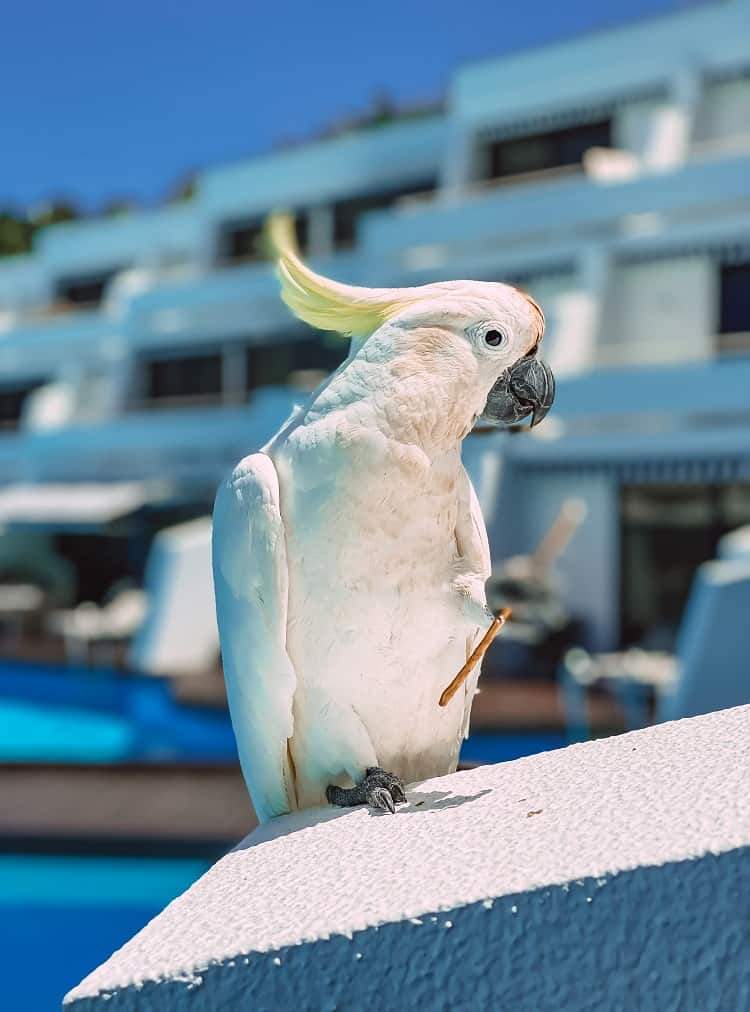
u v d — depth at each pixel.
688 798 1.63
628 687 11.43
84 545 23.05
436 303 2.32
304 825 2.30
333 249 21.81
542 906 1.43
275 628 2.38
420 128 20.45
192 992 1.54
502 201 16.92
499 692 12.23
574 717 10.74
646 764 1.90
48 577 22.70
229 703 2.62
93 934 5.73
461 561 2.48
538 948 1.43
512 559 14.59
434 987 1.46
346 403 2.31
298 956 1.51
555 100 18.23
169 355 22.42
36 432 22.77
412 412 2.28
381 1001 1.48
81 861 6.40
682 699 9.48
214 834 6.41
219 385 22.05
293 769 2.59
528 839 1.66
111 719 14.24
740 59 16.39
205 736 12.23
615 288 15.80
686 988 1.38
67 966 5.41
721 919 1.37
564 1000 1.42
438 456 2.34
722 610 9.37
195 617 14.23
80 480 22.23
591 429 15.00
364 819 2.15
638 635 14.05
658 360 15.34
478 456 14.41
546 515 14.62
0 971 5.36
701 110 16.72
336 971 1.50
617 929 1.41
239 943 1.56
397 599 2.36
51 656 16.12
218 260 23.33
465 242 17.28
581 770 2.01
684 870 1.39
